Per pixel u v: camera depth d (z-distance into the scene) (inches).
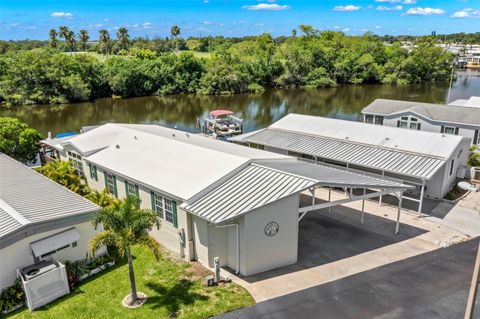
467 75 4424.2
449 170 924.0
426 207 863.7
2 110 2480.3
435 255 651.5
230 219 554.6
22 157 1106.7
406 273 596.4
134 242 494.3
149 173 735.1
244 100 2920.8
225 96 3137.3
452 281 573.0
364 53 3929.6
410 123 1413.6
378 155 932.6
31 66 2578.7
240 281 584.1
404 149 940.0
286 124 1222.9
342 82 3796.8
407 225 775.1
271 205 586.9
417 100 2733.8
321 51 3705.7
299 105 2664.9
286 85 3599.9
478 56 5428.2
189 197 613.6
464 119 1299.2
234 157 716.7
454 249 671.8
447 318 493.0
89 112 2432.3
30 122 2114.9
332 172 746.2
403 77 3720.5
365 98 2935.5
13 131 1098.7
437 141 952.9
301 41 4355.3
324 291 553.3
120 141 928.9
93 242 489.7
